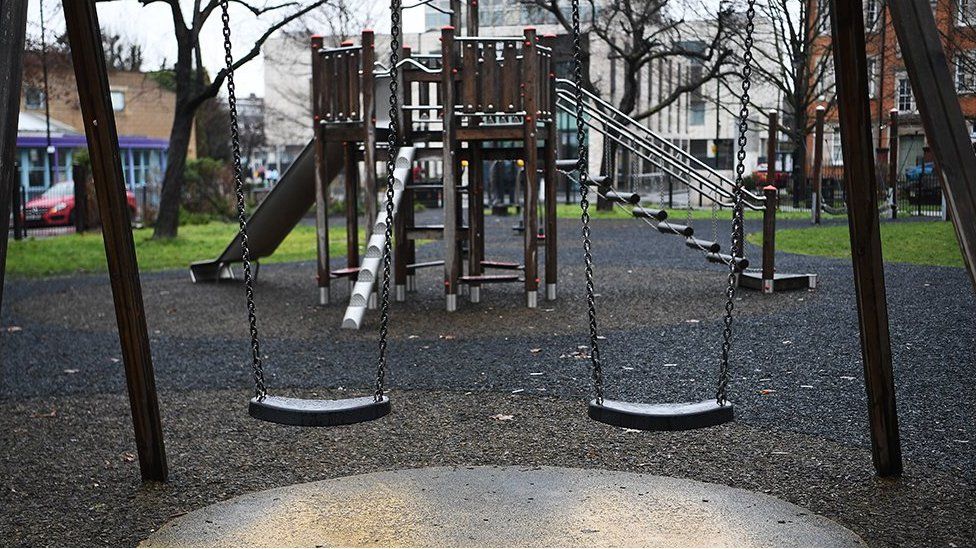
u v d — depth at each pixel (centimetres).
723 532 452
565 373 830
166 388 809
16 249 2234
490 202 3341
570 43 2825
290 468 580
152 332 1103
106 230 540
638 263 1709
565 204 3872
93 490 545
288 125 6078
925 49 442
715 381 782
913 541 439
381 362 550
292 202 1474
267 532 466
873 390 527
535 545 439
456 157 1345
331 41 3841
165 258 2020
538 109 1218
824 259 1695
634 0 2978
